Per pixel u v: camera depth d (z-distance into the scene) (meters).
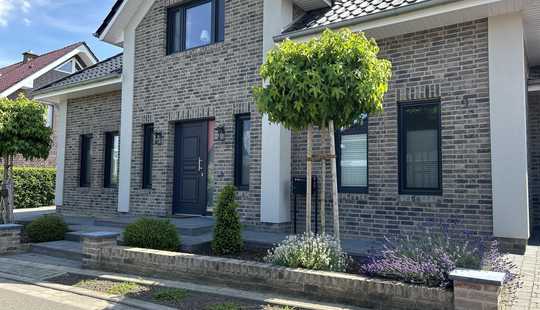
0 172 17.05
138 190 11.15
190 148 10.59
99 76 12.34
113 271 6.62
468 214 7.06
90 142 13.73
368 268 4.99
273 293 5.17
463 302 4.01
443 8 6.81
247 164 9.55
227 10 9.84
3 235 8.09
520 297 4.72
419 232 6.70
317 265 5.25
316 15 9.16
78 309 4.90
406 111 7.88
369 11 7.80
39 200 18.28
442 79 7.43
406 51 7.82
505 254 6.49
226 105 9.69
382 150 7.92
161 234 6.94
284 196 8.79
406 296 4.38
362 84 5.39
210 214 10.12
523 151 6.62
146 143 11.41
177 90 10.60
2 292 5.64
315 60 5.57
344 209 8.28
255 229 8.95
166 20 11.19
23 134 10.09
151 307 4.86
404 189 7.80
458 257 4.79
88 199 13.14
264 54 9.11
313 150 8.79
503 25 6.89
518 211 6.61
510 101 6.76
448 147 7.30
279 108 5.64
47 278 6.35
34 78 21.98
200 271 5.75
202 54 10.20
